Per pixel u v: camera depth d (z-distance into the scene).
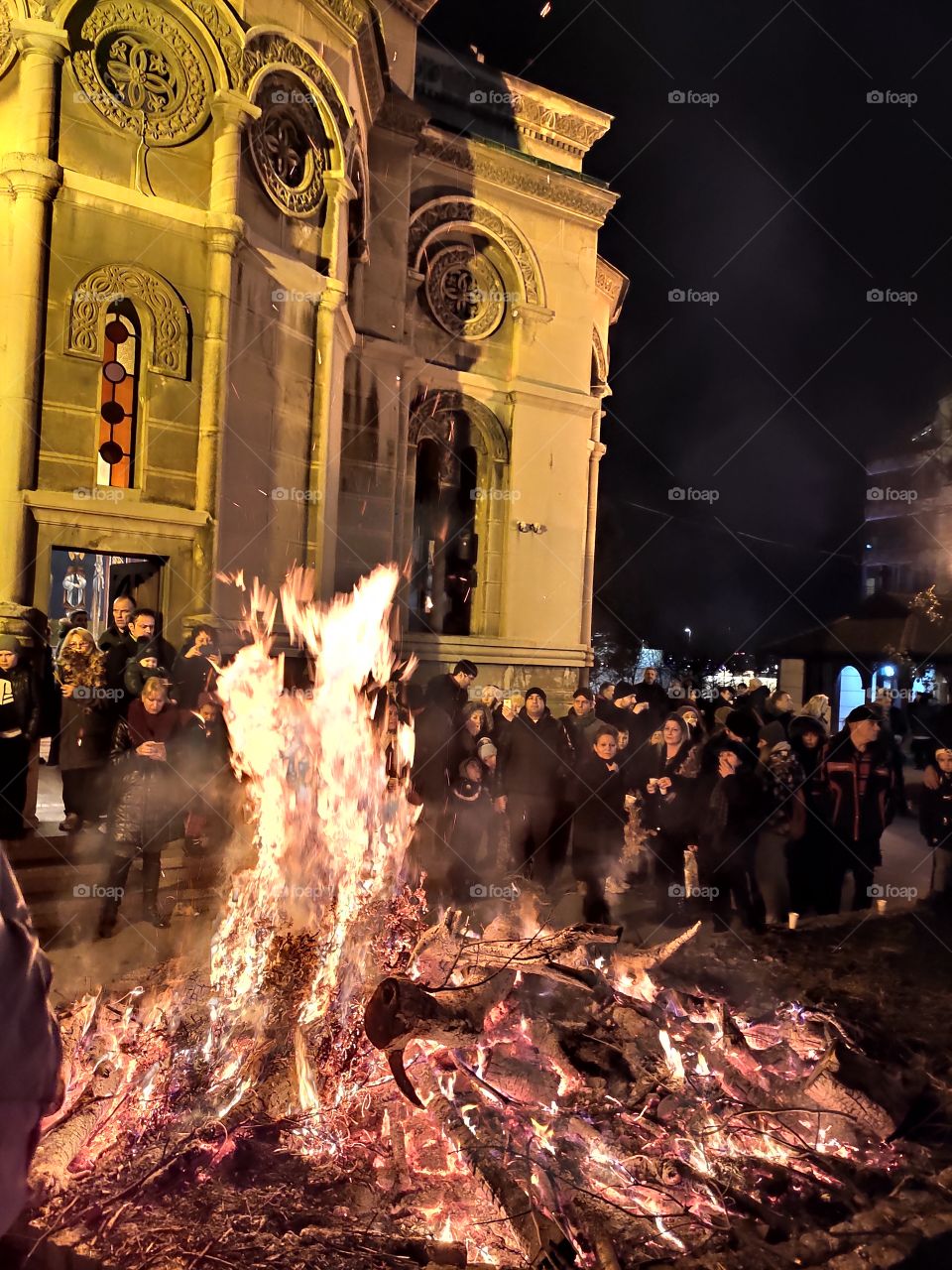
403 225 13.95
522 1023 4.21
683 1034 4.65
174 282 8.79
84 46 8.29
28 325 8.01
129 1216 3.03
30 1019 0.86
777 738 8.52
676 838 7.54
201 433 8.98
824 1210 3.44
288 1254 2.87
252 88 9.22
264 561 9.81
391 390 13.84
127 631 7.64
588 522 18.27
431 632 15.51
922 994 5.77
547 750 7.96
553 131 16.59
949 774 7.60
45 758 11.48
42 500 8.04
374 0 12.23
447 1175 3.42
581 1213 3.14
